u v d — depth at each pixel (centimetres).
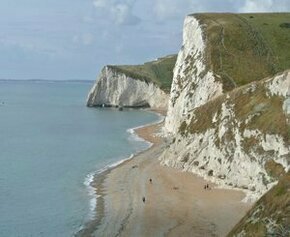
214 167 7419
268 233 3156
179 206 6156
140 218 5784
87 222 5731
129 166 8706
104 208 6244
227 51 10800
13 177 8025
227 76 9862
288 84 6875
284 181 3444
